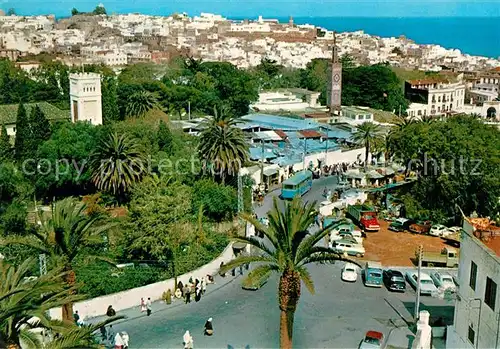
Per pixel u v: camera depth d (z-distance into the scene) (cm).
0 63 16700
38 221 6347
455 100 18100
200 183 6656
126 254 5234
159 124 8994
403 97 16812
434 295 4747
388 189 7600
